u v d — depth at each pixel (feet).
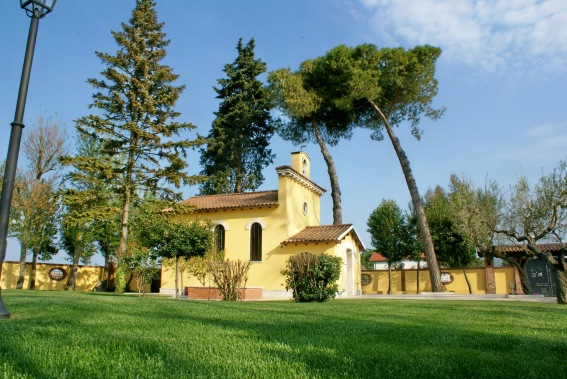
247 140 129.08
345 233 79.77
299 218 86.48
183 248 55.93
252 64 131.13
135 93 91.09
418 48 91.86
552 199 64.69
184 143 91.25
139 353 12.65
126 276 92.12
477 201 88.94
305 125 105.40
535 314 32.37
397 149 88.94
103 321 20.36
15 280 92.58
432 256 82.02
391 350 14.71
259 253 81.61
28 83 23.39
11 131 22.54
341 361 12.50
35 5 23.93
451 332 20.02
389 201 113.09
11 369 10.15
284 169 81.82
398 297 74.28
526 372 11.89
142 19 95.81
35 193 88.89
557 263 55.31
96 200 85.81
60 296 44.98
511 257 94.99
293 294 53.36
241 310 30.50
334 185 97.86
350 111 98.53
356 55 94.02
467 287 100.63
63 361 11.28
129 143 89.56
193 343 14.70
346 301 55.11
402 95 94.63
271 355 13.16
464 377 11.25
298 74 96.89
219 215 86.33
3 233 21.39
